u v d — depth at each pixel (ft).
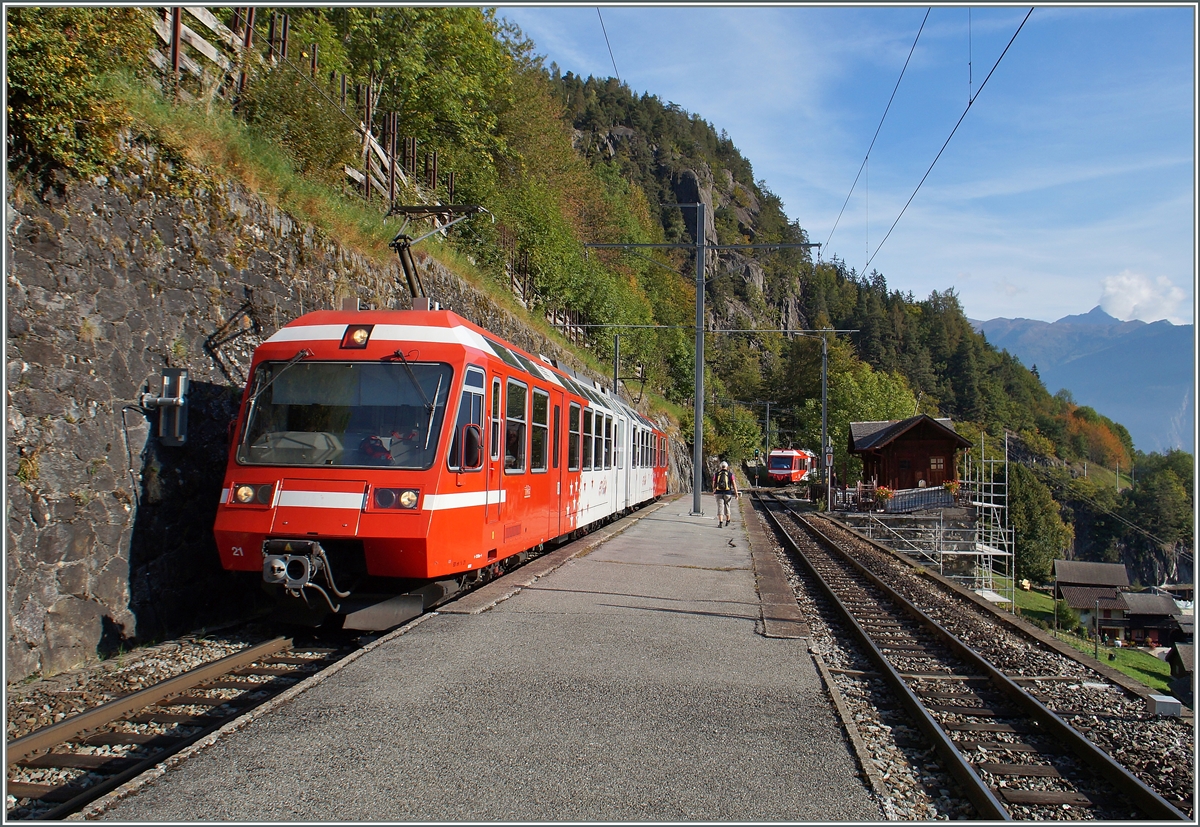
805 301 551.18
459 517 26.27
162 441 27.09
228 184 32.91
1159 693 22.90
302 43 56.65
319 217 40.70
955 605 40.65
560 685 20.31
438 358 26.61
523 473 34.73
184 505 28.30
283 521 24.39
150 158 28.12
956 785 15.84
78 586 23.11
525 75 139.13
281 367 26.63
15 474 21.24
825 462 137.59
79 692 19.99
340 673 20.63
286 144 43.45
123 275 26.08
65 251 23.66
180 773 14.43
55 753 16.21
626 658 23.20
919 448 123.13
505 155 116.06
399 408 25.82
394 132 64.75
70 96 22.86
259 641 25.43
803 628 28.58
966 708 21.62
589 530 61.72
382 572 24.80
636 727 17.63
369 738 16.34
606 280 152.97
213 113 35.24
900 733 18.83
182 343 28.86
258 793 13.74
